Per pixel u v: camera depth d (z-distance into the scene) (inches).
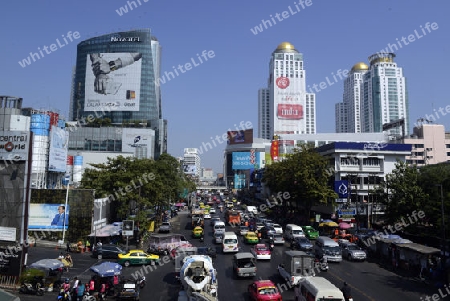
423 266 1230.3
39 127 2220.7
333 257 1440.7
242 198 5733.3
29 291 1015.0
